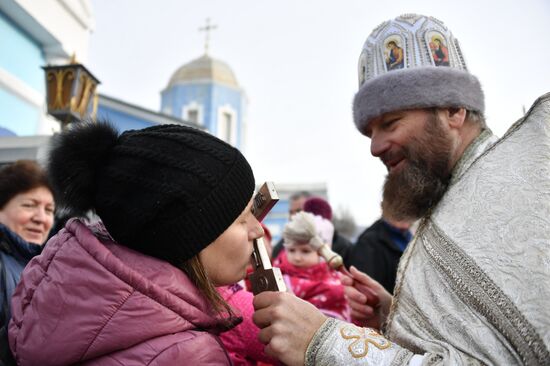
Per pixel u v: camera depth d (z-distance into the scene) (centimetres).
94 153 97
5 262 151
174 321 88
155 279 90
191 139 98
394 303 119
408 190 125
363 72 141
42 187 193
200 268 98
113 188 94
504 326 89
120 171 94
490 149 112
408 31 132
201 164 95
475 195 108
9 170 194
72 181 97
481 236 101
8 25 502
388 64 132
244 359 127
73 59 348
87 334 84
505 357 87
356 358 93
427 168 125
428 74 124
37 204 192
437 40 132
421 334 102
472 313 95
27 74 534
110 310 85
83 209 101
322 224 295
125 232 94
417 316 106
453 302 99
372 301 153
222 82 2330
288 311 100
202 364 87
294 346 97
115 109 1009
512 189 100
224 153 99
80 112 345
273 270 106
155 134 98
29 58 538
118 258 91
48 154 101
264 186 111
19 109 519
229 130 2303
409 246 128
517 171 102
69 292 87
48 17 530
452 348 93
